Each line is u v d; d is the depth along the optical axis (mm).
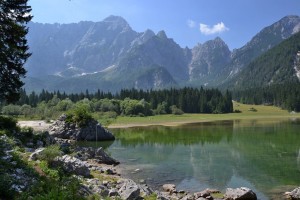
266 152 57719
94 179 30453
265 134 88000
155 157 53562
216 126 119062
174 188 34000
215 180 38375
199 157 53312
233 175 40812
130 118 158000
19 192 20297
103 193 25531
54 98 179125
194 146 66125
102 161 47812
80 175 31484
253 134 88312
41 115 153125
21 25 45469
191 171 43000
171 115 183375
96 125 79125
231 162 48969
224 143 70125
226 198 30250
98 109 167000
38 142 44906
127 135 89875
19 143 39031
